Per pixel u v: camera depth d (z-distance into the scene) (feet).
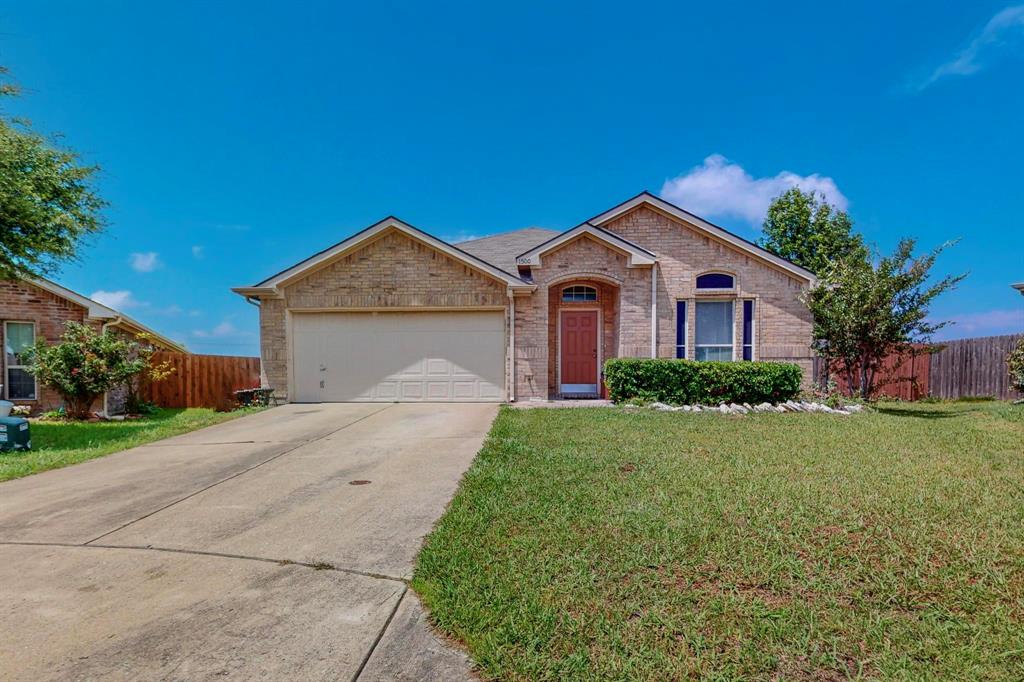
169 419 37.93
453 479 18.37
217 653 8.30
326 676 7.74
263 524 14.21
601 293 45.29
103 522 14.60
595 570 10.79
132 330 45.88
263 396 40.45
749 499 14.79
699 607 9.37
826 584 10.04
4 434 25.29
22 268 32.81
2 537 13.51
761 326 41.70
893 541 11.82
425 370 41.45
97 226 34.22
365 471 19.95
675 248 42.50
